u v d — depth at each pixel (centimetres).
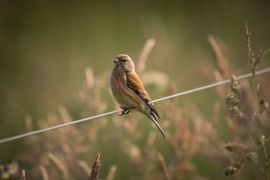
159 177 1134
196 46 1698
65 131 1148
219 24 1748
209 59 1581
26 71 1611
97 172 770
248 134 948
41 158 1134
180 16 1783
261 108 835
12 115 1430
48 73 1583
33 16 1797
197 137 1105
